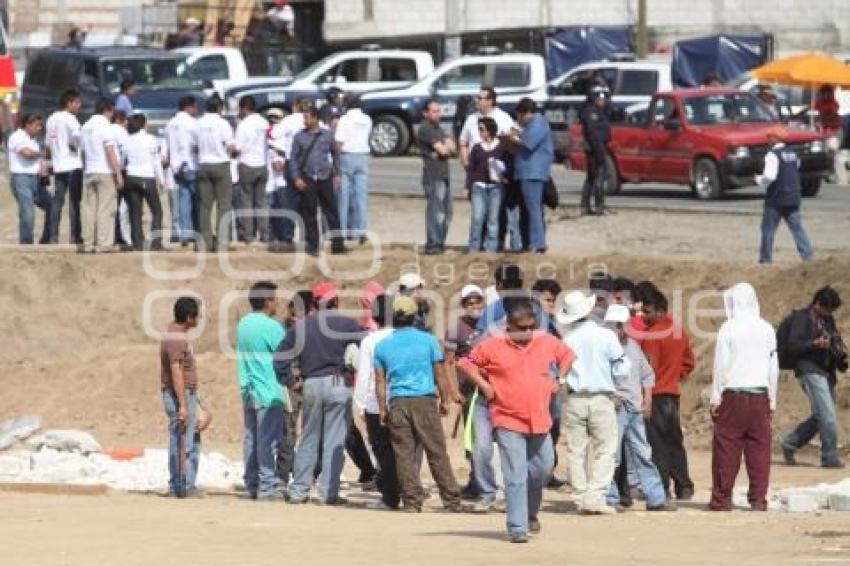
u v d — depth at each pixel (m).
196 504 52.81
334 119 87.56
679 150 104.56
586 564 39.59
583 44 152.75
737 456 51.69
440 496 53.72
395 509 52.59
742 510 52.09
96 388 82.06
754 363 51.31
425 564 39.38
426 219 94.44
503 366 44.03
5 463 64.81
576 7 166.25
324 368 53.03
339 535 44.75
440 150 85.25
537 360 44.19
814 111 118.75
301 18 176.12
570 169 121.94
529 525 45.22
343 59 137.25
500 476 51.69
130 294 87.56
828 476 61.81
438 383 51.47
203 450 73.56
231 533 44.94
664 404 53.53
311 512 50.78
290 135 87.94
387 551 41.53
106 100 87.69
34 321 86.88
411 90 133.75
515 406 43.88
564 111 126.81
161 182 88.44
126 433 78.75
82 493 56.53
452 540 43.94
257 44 171.38
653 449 53.53
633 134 106.94
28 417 74.94
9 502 52.97
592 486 50.00
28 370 83.94
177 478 54.91
